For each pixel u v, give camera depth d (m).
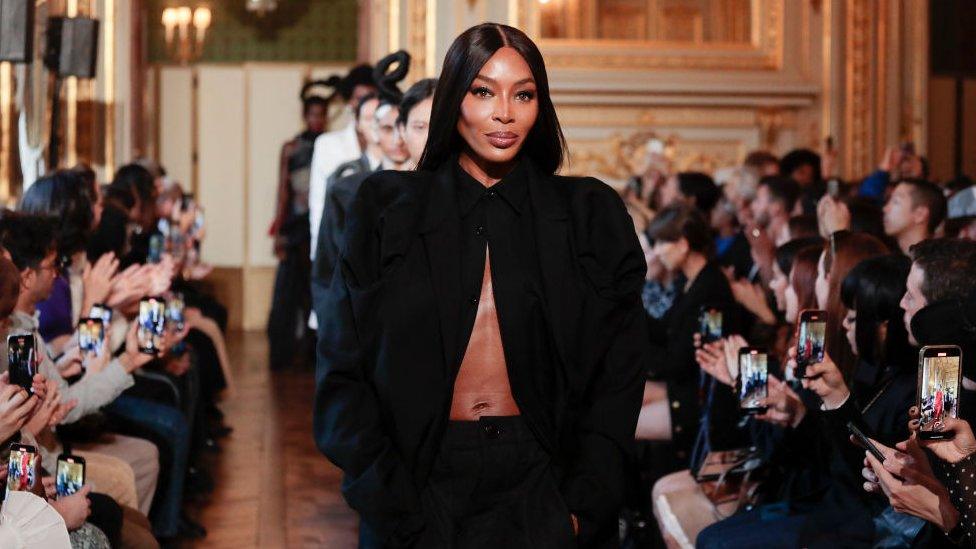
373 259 2.72
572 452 2.75
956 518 2.86
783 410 3.84
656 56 11.01
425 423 2.67
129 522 3.97
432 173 2.80
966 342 3.10
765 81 11.14
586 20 10.95
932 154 12.01
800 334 3.37
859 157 11.34
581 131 11.03
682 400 5.01
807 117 11.36
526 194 2.79
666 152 11.11
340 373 2.67
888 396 3.44
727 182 8.73
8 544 2.74
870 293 3.50
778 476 4.05
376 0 11.06
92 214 4.98
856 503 3.54
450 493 2.70
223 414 7.86
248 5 11.72
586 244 2.74
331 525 5.50
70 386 4.28
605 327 2.73
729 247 6.87
